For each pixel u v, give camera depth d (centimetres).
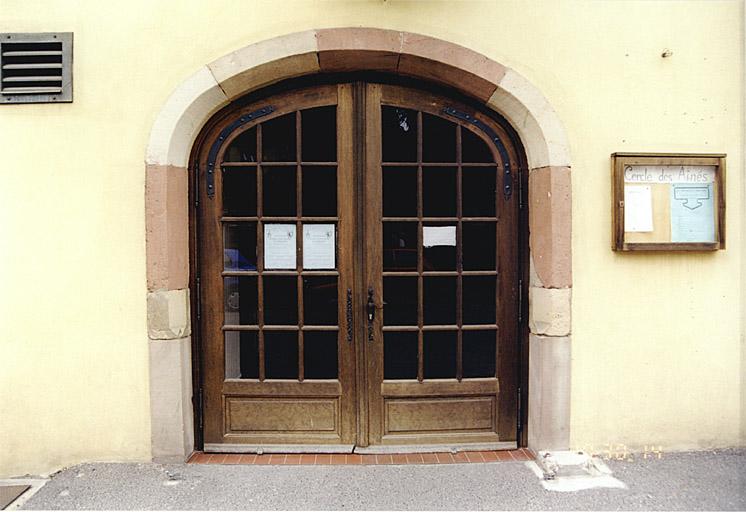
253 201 343
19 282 322
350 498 290
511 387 347
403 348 346
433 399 348
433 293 346
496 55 324
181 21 320
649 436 338
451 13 322
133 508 281
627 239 327
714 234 331
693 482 304
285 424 347
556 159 323
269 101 341
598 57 328
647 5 329
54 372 324
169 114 317
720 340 337
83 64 320
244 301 345
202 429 346
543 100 323
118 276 323
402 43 318
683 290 336
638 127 331
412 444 348
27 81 319
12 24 321
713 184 331
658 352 336
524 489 298
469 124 345
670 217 330
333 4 319
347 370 345
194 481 307
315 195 344
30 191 321
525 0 324
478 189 347
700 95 333
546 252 328
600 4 328
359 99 341
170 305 322
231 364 346
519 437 350
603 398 335
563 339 328
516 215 348
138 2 320
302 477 312
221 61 318
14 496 296
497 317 348
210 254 342
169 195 320
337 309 344
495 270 347
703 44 332
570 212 326
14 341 323
